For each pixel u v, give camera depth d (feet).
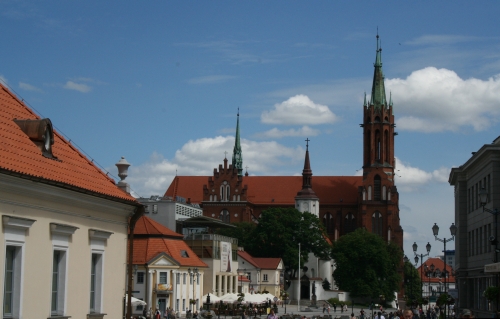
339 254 591.37
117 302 107.86
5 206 78.02
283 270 590.96
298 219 606.14
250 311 357.61
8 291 80.02
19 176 78.59
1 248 77.05
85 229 97.09
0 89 97.71
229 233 623.77
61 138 106.01
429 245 279.08
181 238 357.00
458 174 288.30
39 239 84.99
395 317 278.46
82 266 96.32
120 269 109.09
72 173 96.07
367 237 595.47
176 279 328.90
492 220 228.43
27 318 82.28
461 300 281.13
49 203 87.25
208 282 392.47
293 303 592.60
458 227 293.43
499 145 227.20
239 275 501.97
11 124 91.30
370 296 583.58
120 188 118.83
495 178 228.22
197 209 601.62
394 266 606.96
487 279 236.84
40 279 85.20
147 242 330.34
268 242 604.90
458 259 292.81
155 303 316.60
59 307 90.79
